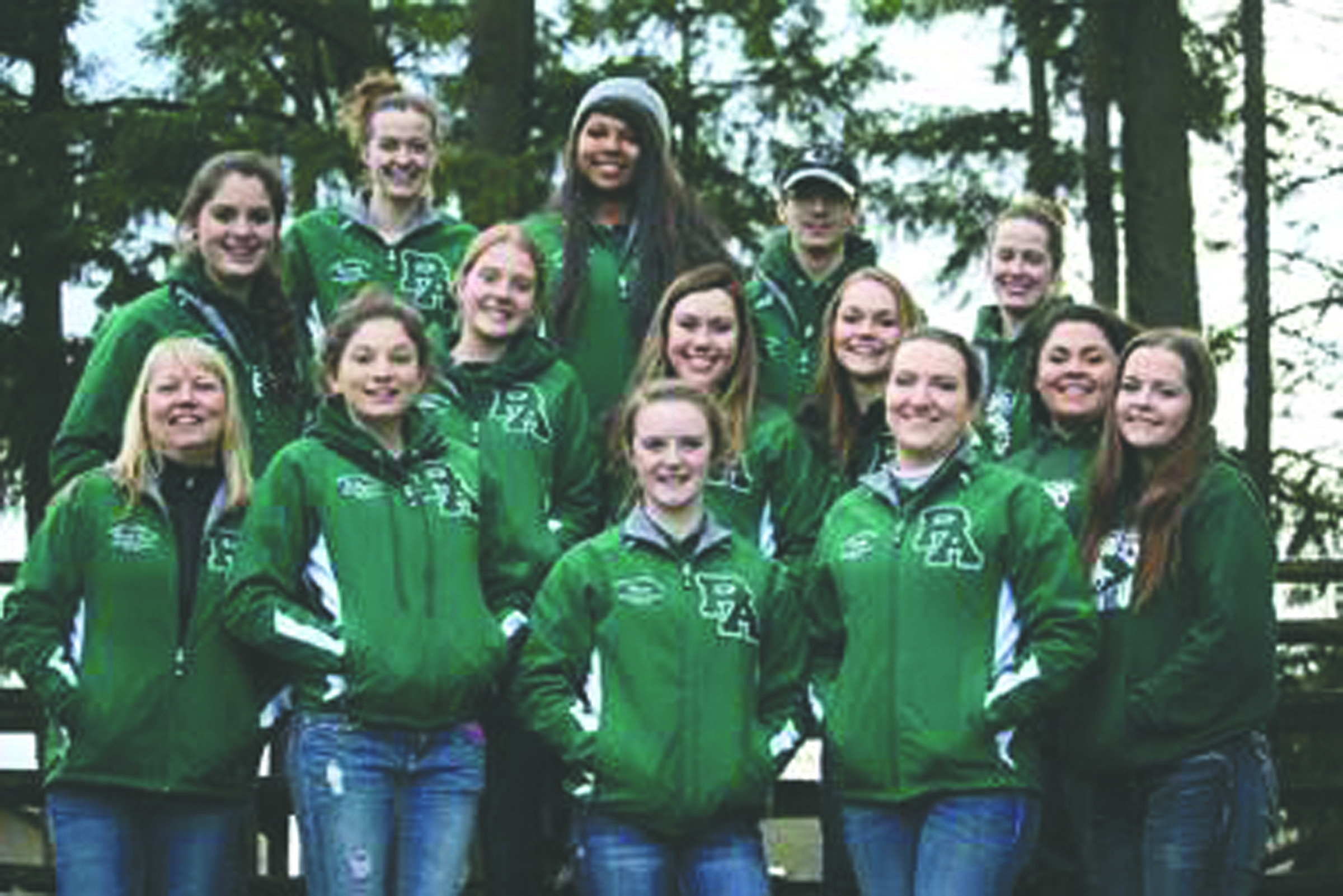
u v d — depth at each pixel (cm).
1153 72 1727
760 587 708
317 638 675
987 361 802
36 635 684
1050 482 744
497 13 1587
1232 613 684
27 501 1778
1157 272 1711
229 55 1959
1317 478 1894
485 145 1572
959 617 692
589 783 689
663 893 686
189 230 749
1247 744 695
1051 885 763
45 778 700
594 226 815
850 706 696
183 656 691
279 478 693
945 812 681
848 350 764
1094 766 707
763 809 707
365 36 1898
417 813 678
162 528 697
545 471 755
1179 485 698
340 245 811
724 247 822
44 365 1766
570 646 702
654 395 709
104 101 1892
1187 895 688
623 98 809
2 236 1700
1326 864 1261
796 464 769
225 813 698
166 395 695
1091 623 688
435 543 696
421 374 703
